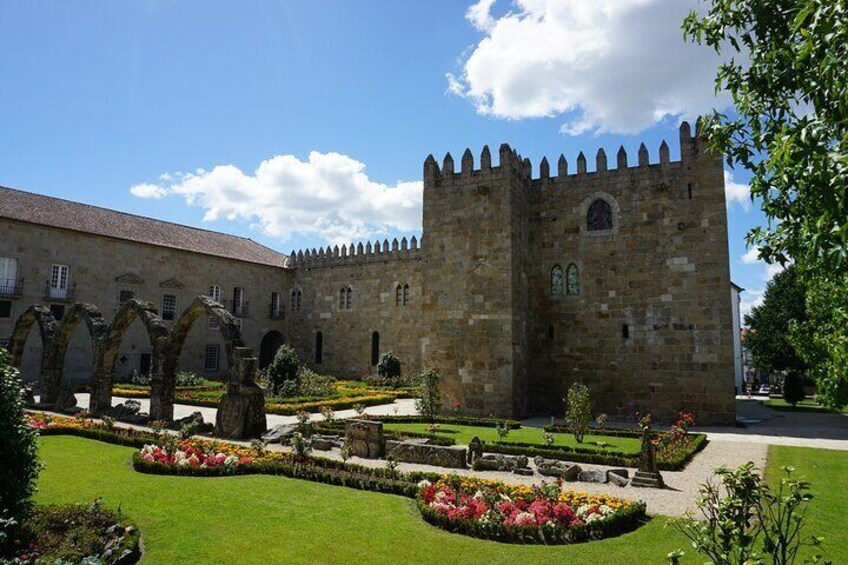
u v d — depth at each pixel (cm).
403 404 3731
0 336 4025
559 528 1048
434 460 1747
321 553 957
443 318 3192
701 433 2367
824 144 564
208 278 5453
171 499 1256
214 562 907
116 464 1619
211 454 1620
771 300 5572
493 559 945
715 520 606
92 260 4588
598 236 3159
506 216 3080
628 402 2992
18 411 952
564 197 3281
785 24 789
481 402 3012
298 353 6025
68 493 1290
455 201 3247
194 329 5300
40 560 764
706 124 895
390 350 5325
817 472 1669
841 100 550
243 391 2227
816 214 620
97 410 2747
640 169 3083
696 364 2858
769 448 2128
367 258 5612
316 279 5997
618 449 1983
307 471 1494
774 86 795
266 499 1280
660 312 2964
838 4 524
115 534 958
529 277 3288
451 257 3219
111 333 2800
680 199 2967
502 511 1130
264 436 2136
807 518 1177
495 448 1994
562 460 1850
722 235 2858
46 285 4297
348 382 5031
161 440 1822
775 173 731
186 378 4353
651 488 1485
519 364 3061
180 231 5697
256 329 5866
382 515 1176
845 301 1032
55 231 4375
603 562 937
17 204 4356
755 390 6488
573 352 3158
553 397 3178
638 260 3044
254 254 6191
